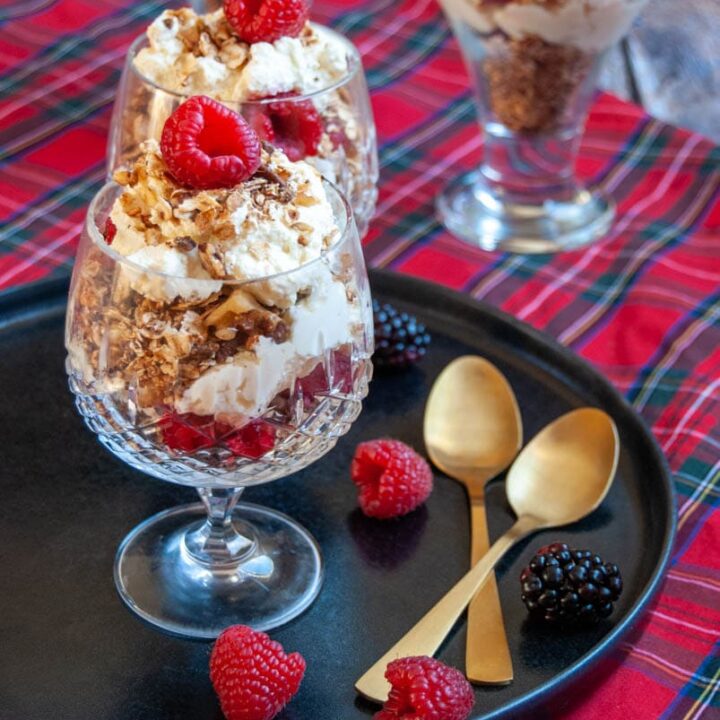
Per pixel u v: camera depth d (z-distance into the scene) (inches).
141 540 21.6
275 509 22.3
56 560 21.3
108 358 19.5
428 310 25.4
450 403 23.6
